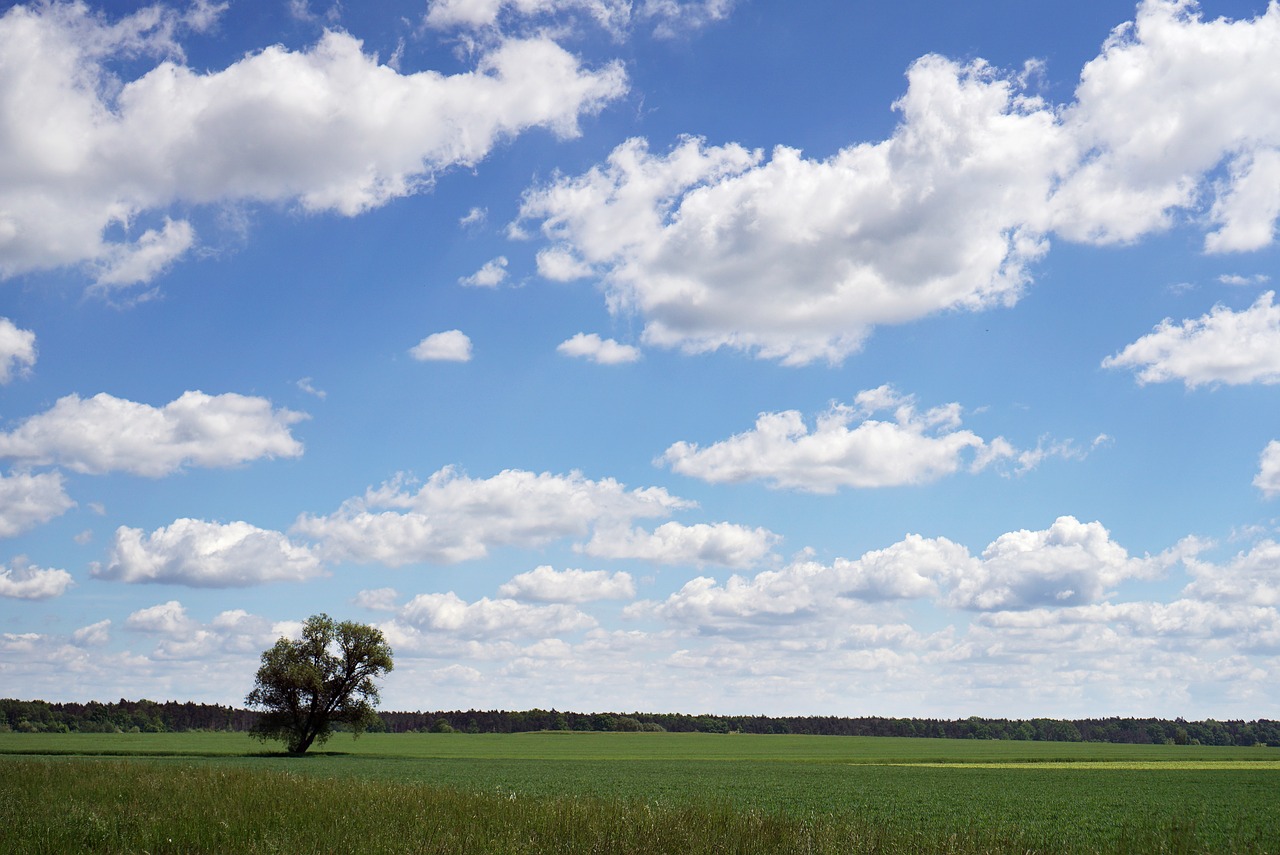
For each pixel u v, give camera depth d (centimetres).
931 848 1505
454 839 1395
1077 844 2108
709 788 4653
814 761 8881
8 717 17912
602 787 4609
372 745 13088
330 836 1404
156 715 19675
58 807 1819
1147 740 19550
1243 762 8712
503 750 11544
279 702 8700
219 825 1503
